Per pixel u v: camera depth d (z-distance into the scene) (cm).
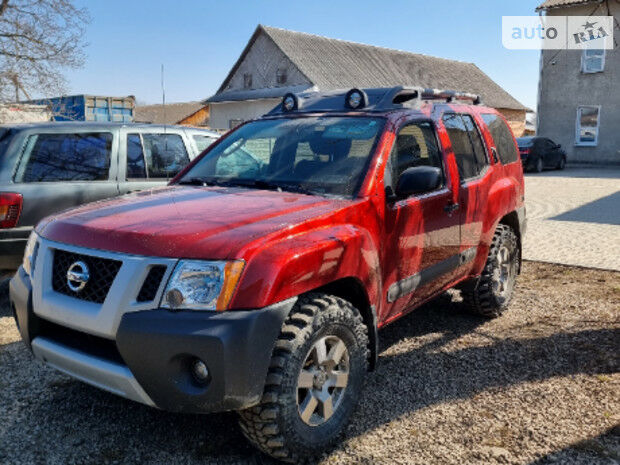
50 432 308
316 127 380
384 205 330
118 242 256
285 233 264
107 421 321
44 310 271
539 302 545
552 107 2723
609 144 2586
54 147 514
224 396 236
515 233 527
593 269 672
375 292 313
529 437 302
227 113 3406
